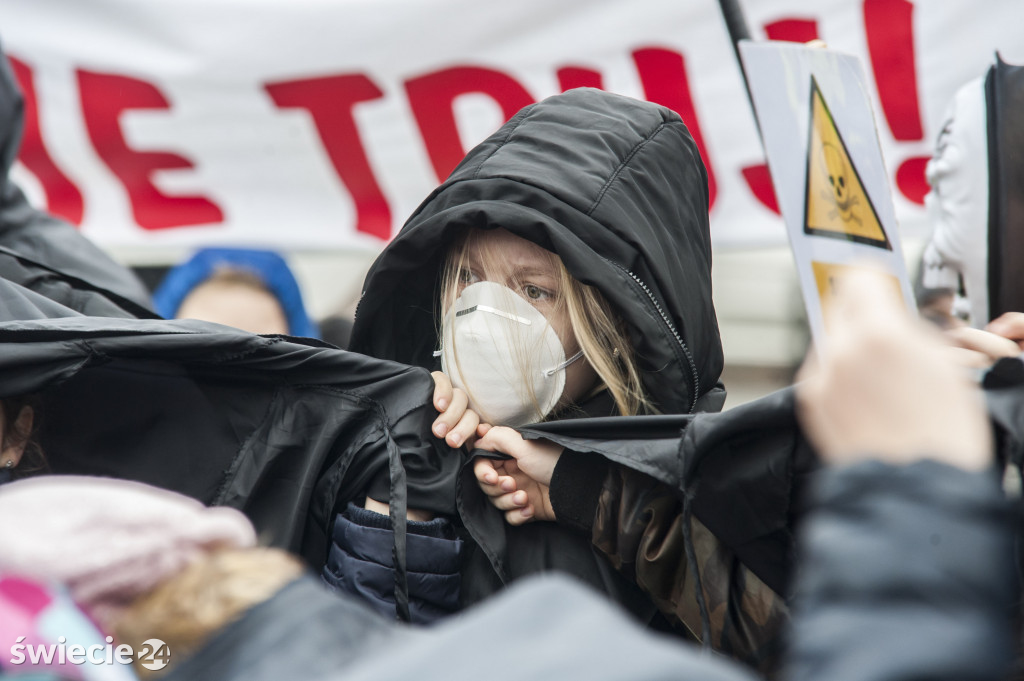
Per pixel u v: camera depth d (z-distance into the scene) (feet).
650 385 8.86
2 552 4.07
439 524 8.49
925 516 3.13
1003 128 9.02
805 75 7.45
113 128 15.28
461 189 8.93
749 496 7.02
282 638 3.82
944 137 9.66
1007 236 8.99
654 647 3.22
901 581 3.07
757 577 7.32
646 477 8.07
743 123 14.37
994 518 3.16
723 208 14.58
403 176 15.17
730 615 7.37
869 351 3.29
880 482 3.20
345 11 14.82
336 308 19.27
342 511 8.74
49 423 8.56
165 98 15.23
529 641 3.27
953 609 3.03
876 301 3.41
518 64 14.74
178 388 8.75
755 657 7.23
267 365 8.65
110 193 15.42
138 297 11.98
